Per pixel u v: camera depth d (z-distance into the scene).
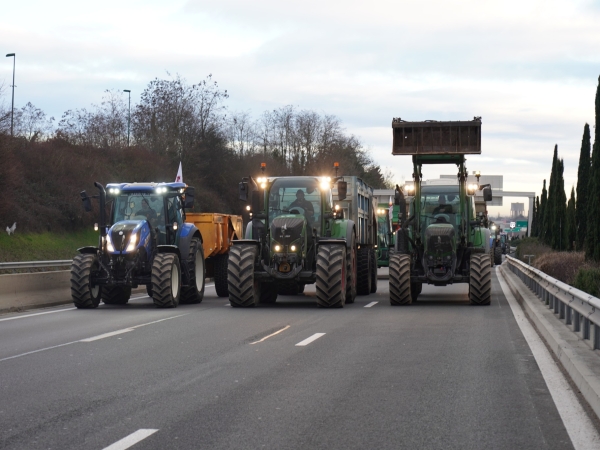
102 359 10.44
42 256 46.88
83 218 54.06
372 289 25.81
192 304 20.50
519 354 11.01
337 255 18.92
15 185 48.19
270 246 19.19
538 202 91.88
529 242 72.94
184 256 20.31
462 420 6.95
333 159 88.44
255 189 19.72
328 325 14.84
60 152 55.12
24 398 7.87
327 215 19.77
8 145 46.38
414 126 20.83
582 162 46.09
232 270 18.95
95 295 19.06
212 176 71.56
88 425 6.72
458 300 22.02
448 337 12.96
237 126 84.25
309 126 89.81
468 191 21.45
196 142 66.25
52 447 6.00
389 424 6.79
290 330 13.95
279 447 6.03
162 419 6.95
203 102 68.12
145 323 15.17
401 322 15.44
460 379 8.98
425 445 6.10
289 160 89.69
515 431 6.55
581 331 11.66
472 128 20.56
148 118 64.31
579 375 8.45
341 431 6.53
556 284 14.25
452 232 20.17
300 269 19.09
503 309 18.72
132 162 61.12
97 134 62.22
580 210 46.03
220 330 13.92
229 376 9.13
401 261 19.80
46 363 10.09
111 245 18.81
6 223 47.53
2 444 6.09
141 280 18.81
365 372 9.44
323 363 10.12
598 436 6.39
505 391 8.28
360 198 24.34
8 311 18.47
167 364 10.01
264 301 20.92
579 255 35.75
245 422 6.84
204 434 6.41
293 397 7.93
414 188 21.20
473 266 19.75
